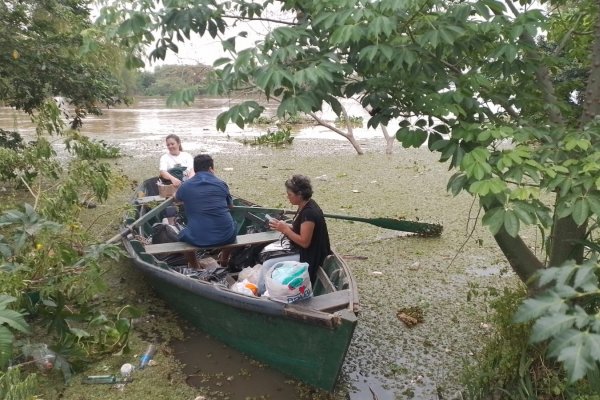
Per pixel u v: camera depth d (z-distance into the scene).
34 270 4.35
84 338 4.47
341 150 15.52
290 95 2.94
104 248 4.58
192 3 3.15
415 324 4.93
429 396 3.93
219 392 3.98
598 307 3.04
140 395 3.92
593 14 3.65
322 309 3.77
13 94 8.64
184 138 19.11
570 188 2.57
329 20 2.74
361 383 4.09
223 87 2.79
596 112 3.30
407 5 2.68
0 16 7.64
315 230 4.51
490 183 2.52
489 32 3.13
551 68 3.86
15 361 4.10
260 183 10.80
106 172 6.86
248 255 5.59
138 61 3.58
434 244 7.11
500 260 6.51
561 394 3.35
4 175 7.81
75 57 8.53
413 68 3.10
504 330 3.83
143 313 5.14
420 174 11.55
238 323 4.22
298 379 4.07
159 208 6.09
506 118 3.67
